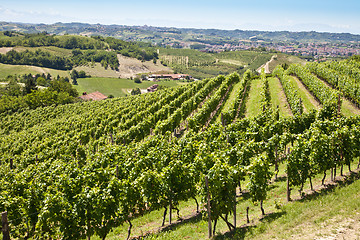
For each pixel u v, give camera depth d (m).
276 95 42.47
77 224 11.70
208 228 11.98
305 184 15.21
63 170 19.55
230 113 29.92
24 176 19.11
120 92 150.62
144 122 33.25
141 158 18.73
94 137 39.19
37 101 92.56
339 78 39.31
